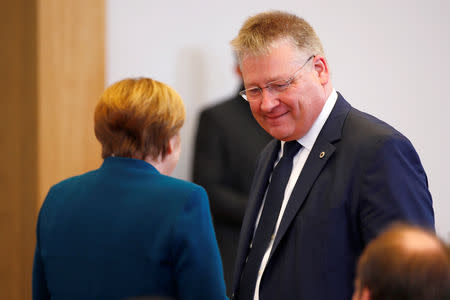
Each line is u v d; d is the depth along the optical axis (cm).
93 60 614
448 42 849
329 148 313
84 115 612
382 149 292
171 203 272
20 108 582
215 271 279
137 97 292
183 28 695
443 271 168
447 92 855
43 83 574
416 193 289
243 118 652
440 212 860
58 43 583
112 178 288
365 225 288
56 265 285
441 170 859
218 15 714
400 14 818
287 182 335
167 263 269
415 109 839
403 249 175
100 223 276
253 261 332
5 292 604
